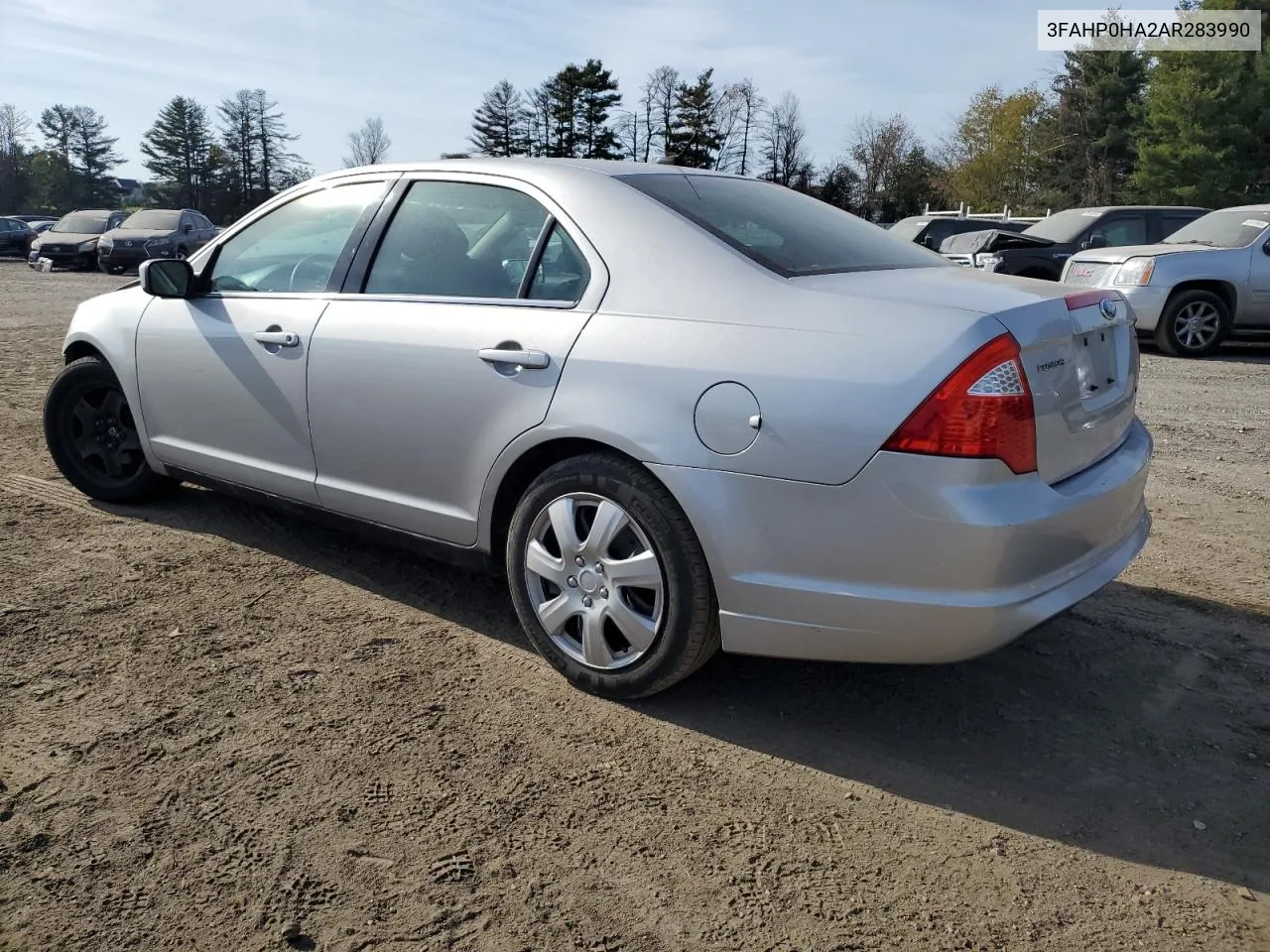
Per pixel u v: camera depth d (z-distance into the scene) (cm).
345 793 254
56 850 230
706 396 270
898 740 289
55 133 8975
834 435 253
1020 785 267
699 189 332
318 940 205
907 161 6619
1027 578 255
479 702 301
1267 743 289
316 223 386
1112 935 213
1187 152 3909
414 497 343
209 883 221
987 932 213
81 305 473
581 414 289
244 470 397
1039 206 5388
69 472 469
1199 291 1075
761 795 260
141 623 346
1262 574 419
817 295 271
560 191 322
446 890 221
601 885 224
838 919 216
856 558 256
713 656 338
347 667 320
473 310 323
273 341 372
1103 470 286
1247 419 747
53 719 284
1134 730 296
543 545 311
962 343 246
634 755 276
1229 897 226
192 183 8606
